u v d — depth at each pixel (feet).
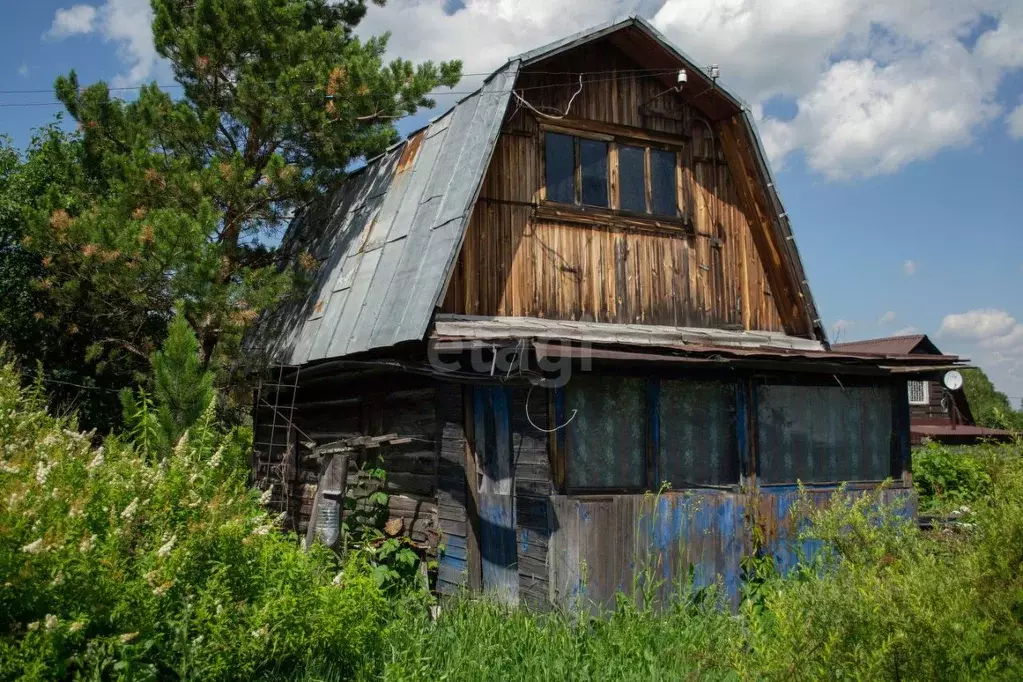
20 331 53.11
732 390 30.55
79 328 49.96
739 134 37.42
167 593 16.43
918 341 91.66
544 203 34.01
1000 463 17.33
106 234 37.83
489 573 28.37
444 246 30.71
